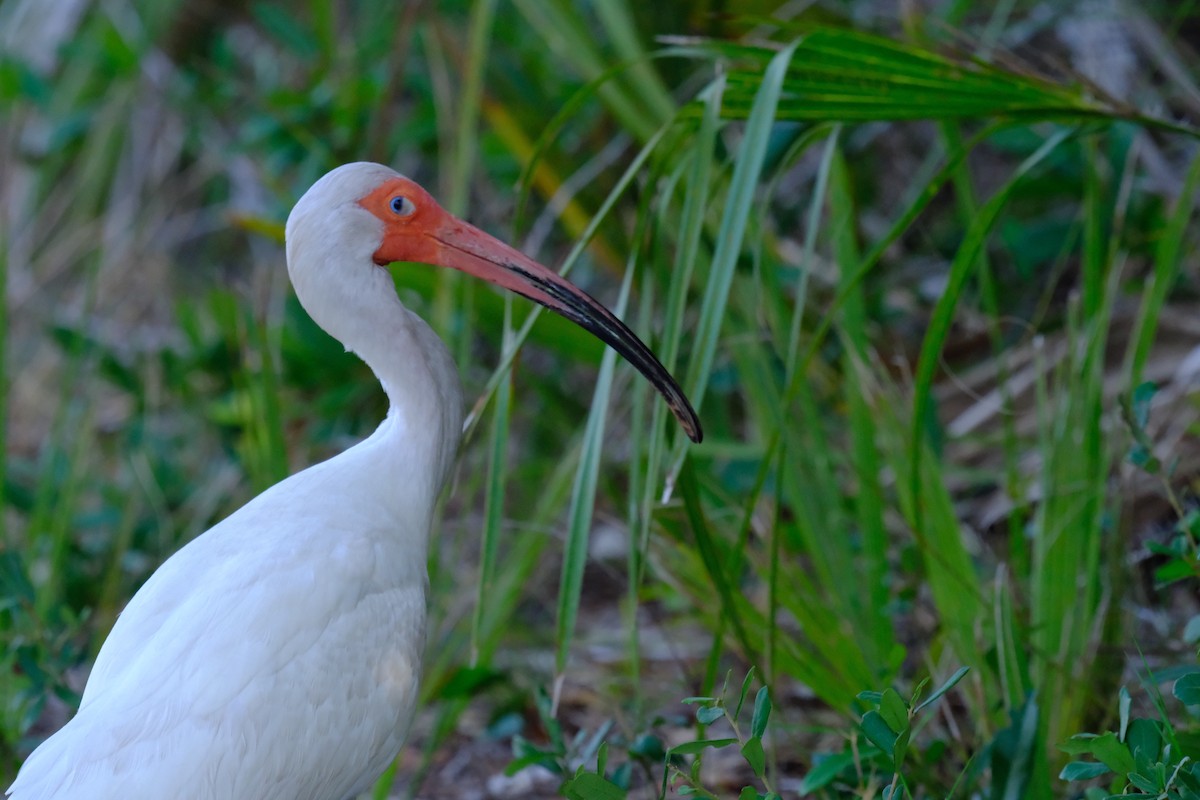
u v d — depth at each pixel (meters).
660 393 7.86
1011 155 15.16
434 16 13.61
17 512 14.39
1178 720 8.66
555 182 12.70
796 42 7.67
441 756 10.76
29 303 18.14
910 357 12.84
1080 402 9.16
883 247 8.27
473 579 12.92
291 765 6.53
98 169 18.61
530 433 14.30
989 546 11.23
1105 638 9.00
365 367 14.28
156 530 13.00
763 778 6.28
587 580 13.19
